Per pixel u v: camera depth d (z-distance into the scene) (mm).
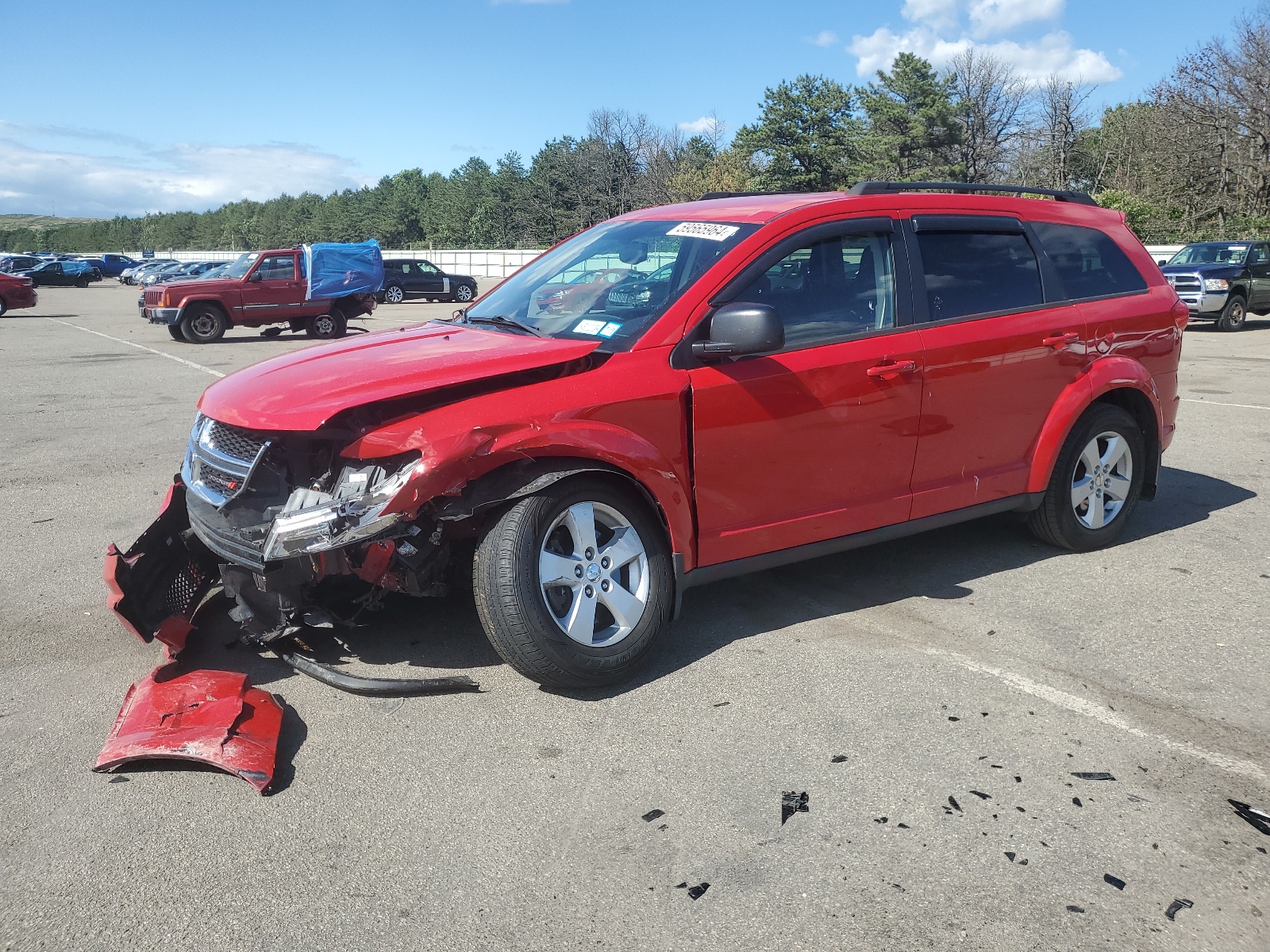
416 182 118125
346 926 2287
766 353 3598
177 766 3000
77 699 3484
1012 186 4848
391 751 3076
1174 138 39719
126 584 3518
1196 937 2244
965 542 5246
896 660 3729
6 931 2273
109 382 12766
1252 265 18891
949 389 4262
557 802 2795
